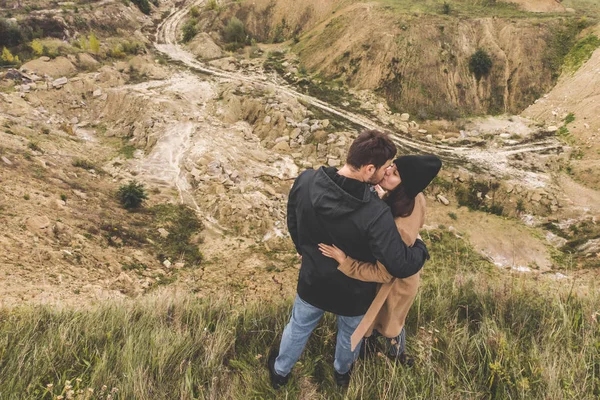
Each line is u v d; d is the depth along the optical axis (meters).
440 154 31.67
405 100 38.44
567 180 29.19
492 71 40.09
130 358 3.28
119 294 12.70
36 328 3.95
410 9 44.12
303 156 30.61
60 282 11.98
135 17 56.31
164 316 4.30
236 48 49.91
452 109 37.34
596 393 2.88
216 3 58.94
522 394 2.79
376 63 40.19
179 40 52.41
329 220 2.41
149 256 17.58
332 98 38.47
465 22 42.44
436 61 39.81
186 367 3.31
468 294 4.37
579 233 25.33
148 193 23.88
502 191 28.20
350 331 2.99
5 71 36.09
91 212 18.77
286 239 21.28
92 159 27.38
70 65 39.50
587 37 40.25
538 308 4.00
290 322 3.09
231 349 3.66
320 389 3.29
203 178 25.53
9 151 21.03
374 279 2.57
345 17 45.38
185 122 31.89
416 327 3.79
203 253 19.34
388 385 2.99
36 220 14.99
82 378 3.17
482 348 3.38
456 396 2.89
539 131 34.28
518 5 46.91
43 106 33.25
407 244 2.63
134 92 34.84
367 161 2.30
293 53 47.06
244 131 32.19
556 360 3.11
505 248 24.50
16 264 12.15
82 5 51.72
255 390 3.13
